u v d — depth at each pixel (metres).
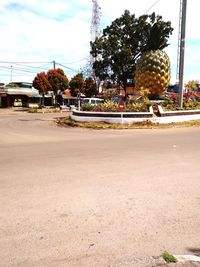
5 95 55.47
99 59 46.84
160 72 27.20
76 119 23.30
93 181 6.61
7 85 60.62
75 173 7.37
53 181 6.64
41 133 17.52
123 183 6.43
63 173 7.38
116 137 15.30
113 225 4.33
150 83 27.41
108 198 5.46
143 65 27.69
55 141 13.96
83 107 24.58
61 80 58.19
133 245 3.77
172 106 24.16
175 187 6.12
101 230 4.18
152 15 42.84
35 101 61.69
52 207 5.04
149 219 4.54
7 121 26.70
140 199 5.40
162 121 21.70
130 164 8.36
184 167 7.91
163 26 40.31
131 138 14.64
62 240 3.90
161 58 27.47
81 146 12.09
